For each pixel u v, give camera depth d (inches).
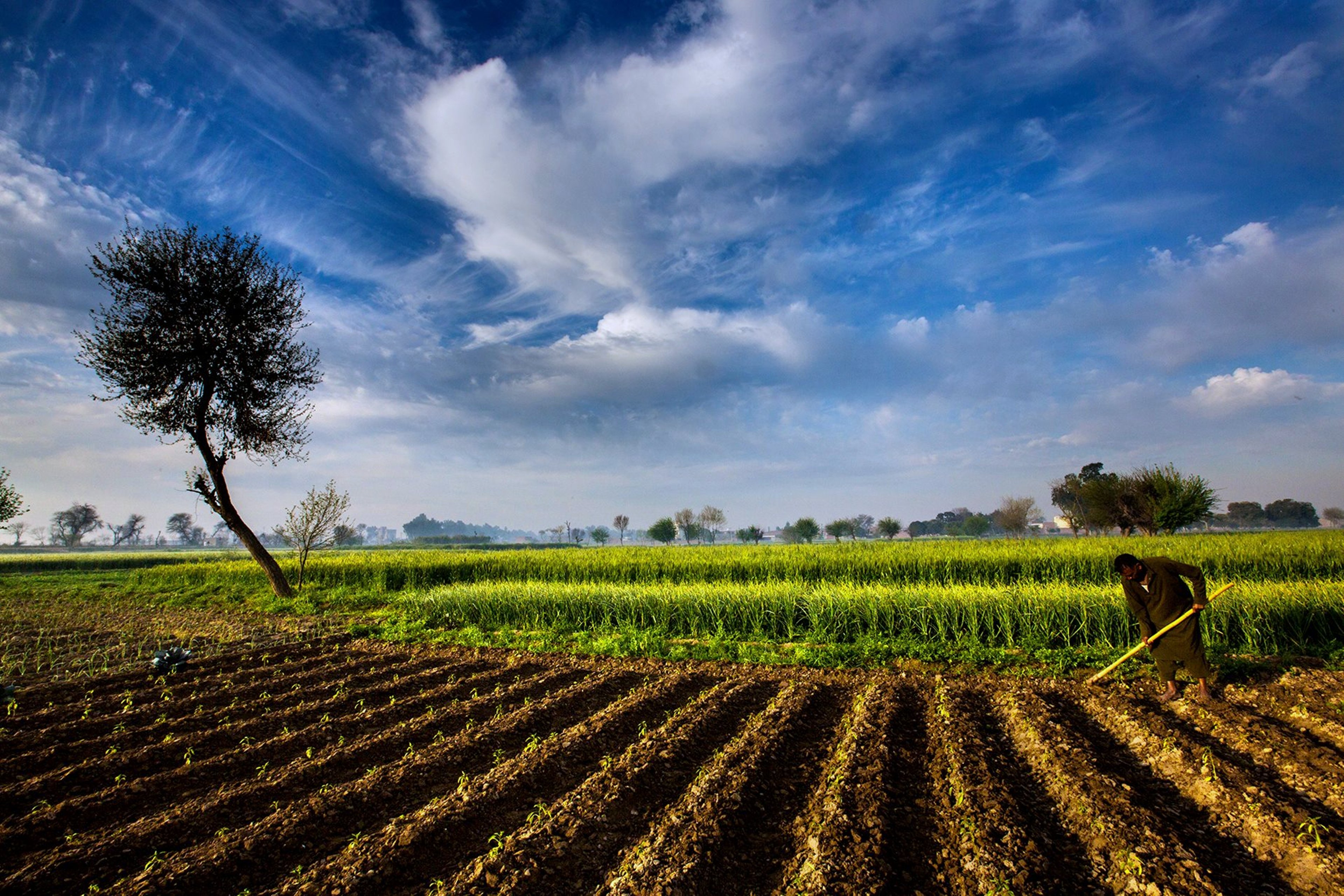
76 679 454.0
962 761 257.4
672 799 245.8
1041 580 748.6
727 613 585.6
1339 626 441.4
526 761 269.7
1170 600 334.6
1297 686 340.5
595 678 430.0
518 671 461.4
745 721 335.3
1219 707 312.3
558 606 658.8
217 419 872.9
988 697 358.3
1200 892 170.1
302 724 352.2
